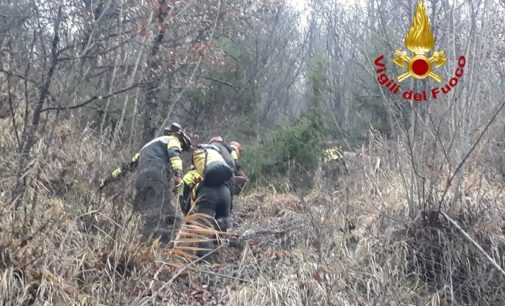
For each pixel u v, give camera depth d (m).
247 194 11.04
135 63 8.92
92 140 8.19
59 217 5.60
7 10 7.05
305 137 11.42
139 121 9.32
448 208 6.57
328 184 8.12
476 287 6.04
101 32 6.71
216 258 6.77
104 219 6.19
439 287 6.19
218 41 12.73
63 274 5.24
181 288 5.83
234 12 10.63
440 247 6.39
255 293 5.61
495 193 6.98
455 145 6.69
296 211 9.09
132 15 8.31
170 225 6.50
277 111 19.34
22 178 5.74
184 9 8.51
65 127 7.86
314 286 5.71
